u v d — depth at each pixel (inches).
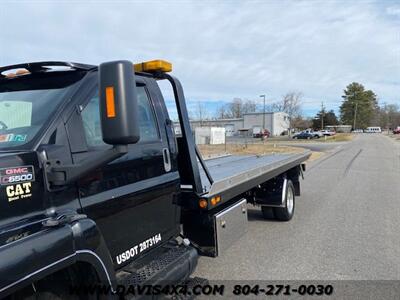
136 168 118.6
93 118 103.2
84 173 86.4
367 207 343.9
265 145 1828.2
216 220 151.7
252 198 282.2
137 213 118.9
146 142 125.1
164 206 133.3
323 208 340.5
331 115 4825.3
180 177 149.9
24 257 72.4
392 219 297.1
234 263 201.6
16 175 79.8
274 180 285.1
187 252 134.8
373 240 240.8
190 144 147.6
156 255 130.4
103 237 104.7
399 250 220.8
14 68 109.0
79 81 102.7
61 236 81.4
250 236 251.4
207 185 164.2
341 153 1161.4
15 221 79.2
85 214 97.5
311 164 799.7
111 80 79.0
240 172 195.0
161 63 134.0
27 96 102.1
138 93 127.6
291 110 4210.1
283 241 239.9
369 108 5295.3
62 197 91.4
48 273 77.7
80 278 93.3
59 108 94.6
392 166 733.3
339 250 221.5
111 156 84.4
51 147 89.2
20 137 89.3
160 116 135.2
